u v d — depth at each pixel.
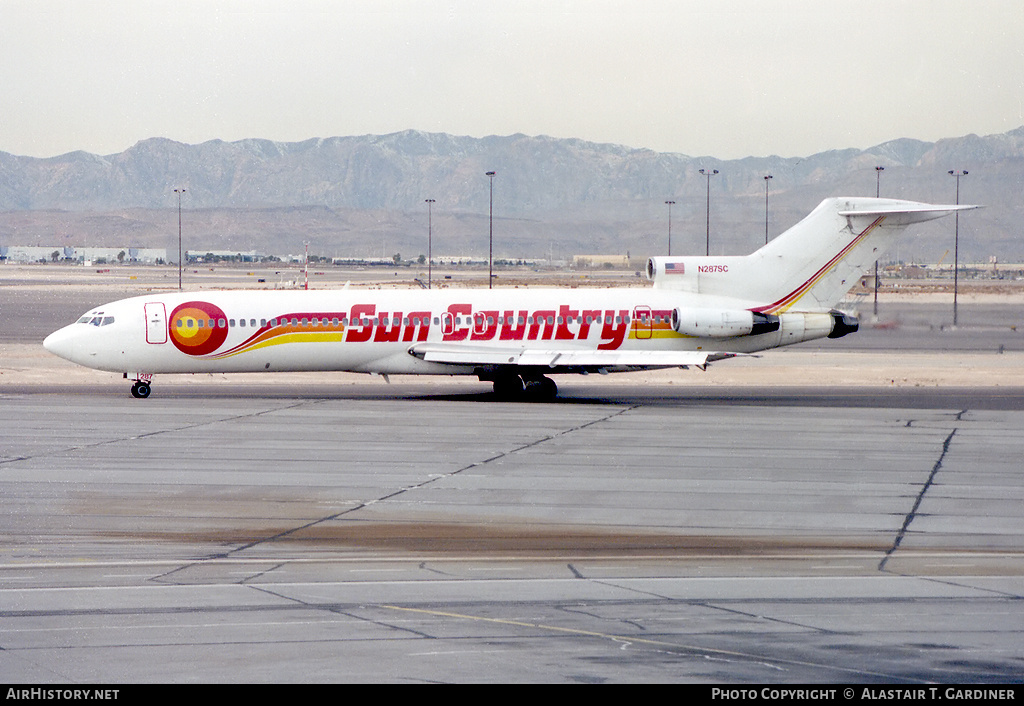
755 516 71.62
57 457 91.38
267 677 42.94
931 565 60.16
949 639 47.75
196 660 44.81
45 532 66.50
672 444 100.06
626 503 75.25
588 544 64.50
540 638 47.66
